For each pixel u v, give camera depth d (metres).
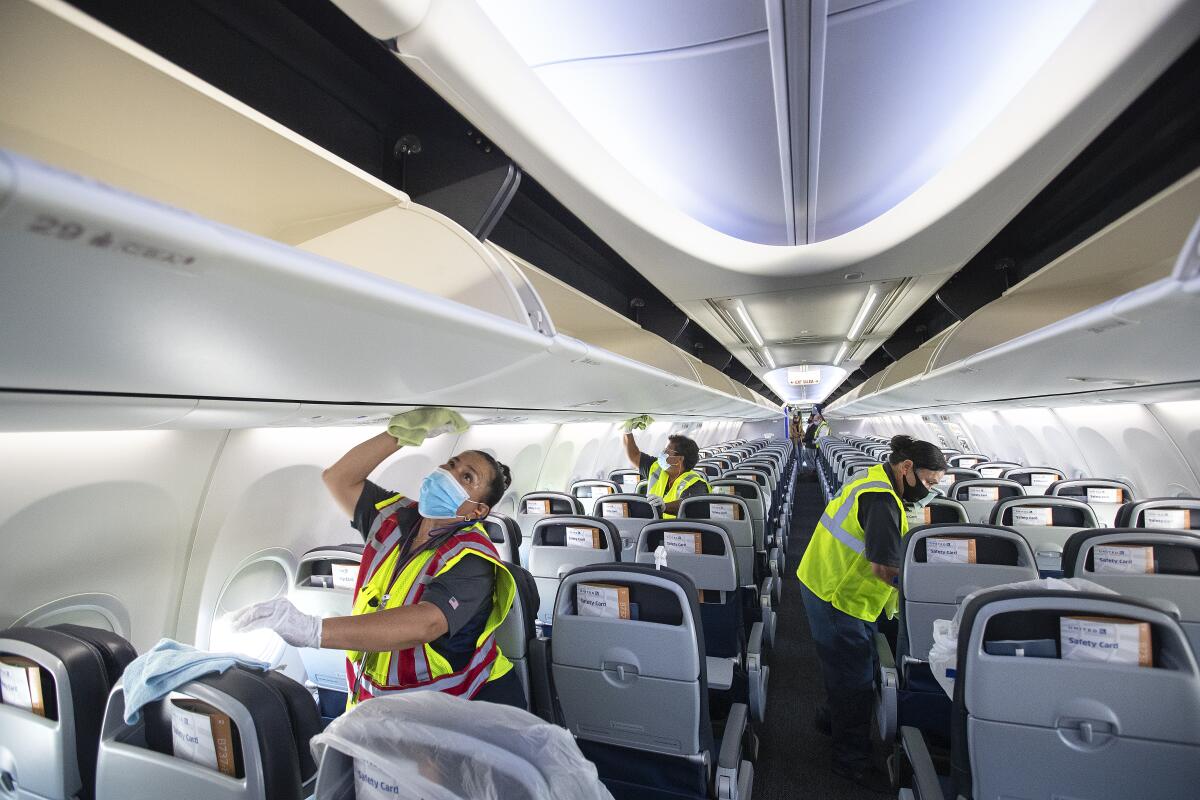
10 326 0.90
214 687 1.30
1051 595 1.70
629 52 2.31
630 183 2.98
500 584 2.09
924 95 2.58
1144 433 6.00
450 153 2.49
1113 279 3.55
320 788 0.91
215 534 3.34
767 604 4.67
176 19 1.60
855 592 3.19
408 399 2.43
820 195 3.52
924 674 3.06
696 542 3.68
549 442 7.92
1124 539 2.76
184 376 1.49
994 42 2.25
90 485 2.60
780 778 3.36
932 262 3.84
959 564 2.90
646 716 2.24
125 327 1.03
